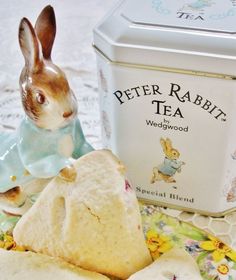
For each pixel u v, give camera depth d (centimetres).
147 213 29
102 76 26
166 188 29
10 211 28
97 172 25
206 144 26
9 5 49
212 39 23
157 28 24
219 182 27
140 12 25
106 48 25
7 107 36
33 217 26
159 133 27
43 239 26
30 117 25
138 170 29
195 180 28
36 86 23
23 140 25
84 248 25
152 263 25
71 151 26
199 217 29
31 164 26
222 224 28
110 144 29
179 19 25
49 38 23
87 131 34
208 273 25
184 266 25
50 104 24
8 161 26
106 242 25
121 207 25
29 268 25
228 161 27
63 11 48
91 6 49
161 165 28
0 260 25
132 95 26
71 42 43
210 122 25
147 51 24
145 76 25
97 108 36
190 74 24
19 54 42
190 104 25
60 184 26
